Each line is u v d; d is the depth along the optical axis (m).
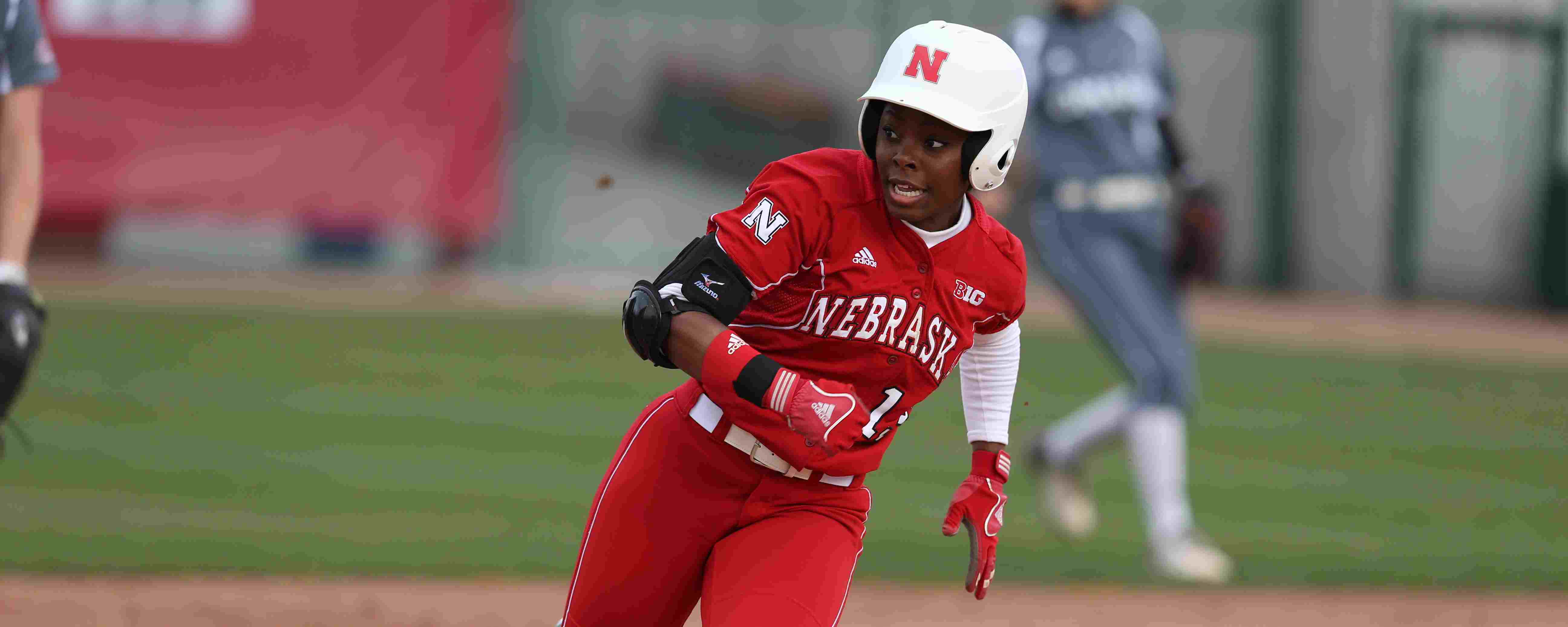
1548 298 70.44
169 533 21.61
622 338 44.97
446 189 59.22
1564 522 26.86
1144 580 21.64
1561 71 70.00
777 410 9.55
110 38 55.19
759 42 64.50
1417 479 30.41
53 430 28.48
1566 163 70.12
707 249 9.95
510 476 26.47
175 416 30.41
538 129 62.38
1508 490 29.77
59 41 54.78
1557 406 41.66
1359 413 38.84
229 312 45.84
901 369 10.64
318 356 38.91
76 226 55.66
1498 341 57.38
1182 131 70.25
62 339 39.06
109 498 23.59
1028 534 24.80
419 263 59.84
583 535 11.27
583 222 63.00
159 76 55.72
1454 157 70.06
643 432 11.11
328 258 58.44
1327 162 70.00
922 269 10.35
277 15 56.66
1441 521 26.48
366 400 33.19
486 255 61.34
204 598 18.45
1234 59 70.62
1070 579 21.58
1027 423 34.50
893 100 9.69
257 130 56.84
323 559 20.56
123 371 35.09
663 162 63.94
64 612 17.55
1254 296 69.50
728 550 10.72
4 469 25.20
